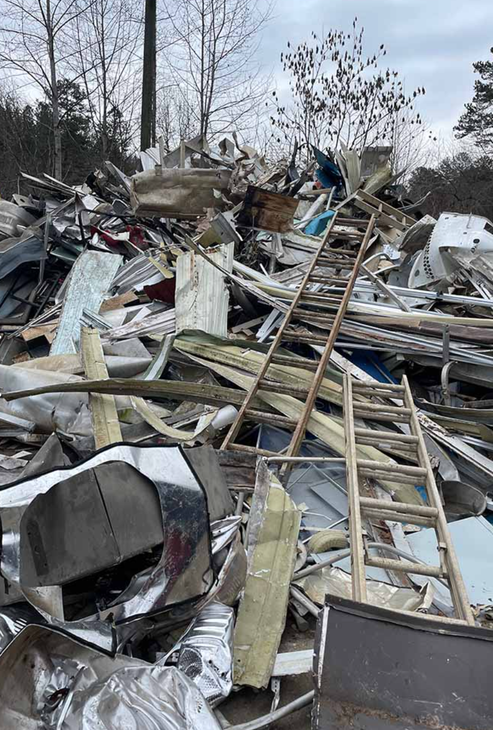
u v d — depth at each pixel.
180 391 4.85
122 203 9.90
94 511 2.76
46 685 2.34
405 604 3.33
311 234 9.11
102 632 2.47
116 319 6.43
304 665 2.90
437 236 7.23
